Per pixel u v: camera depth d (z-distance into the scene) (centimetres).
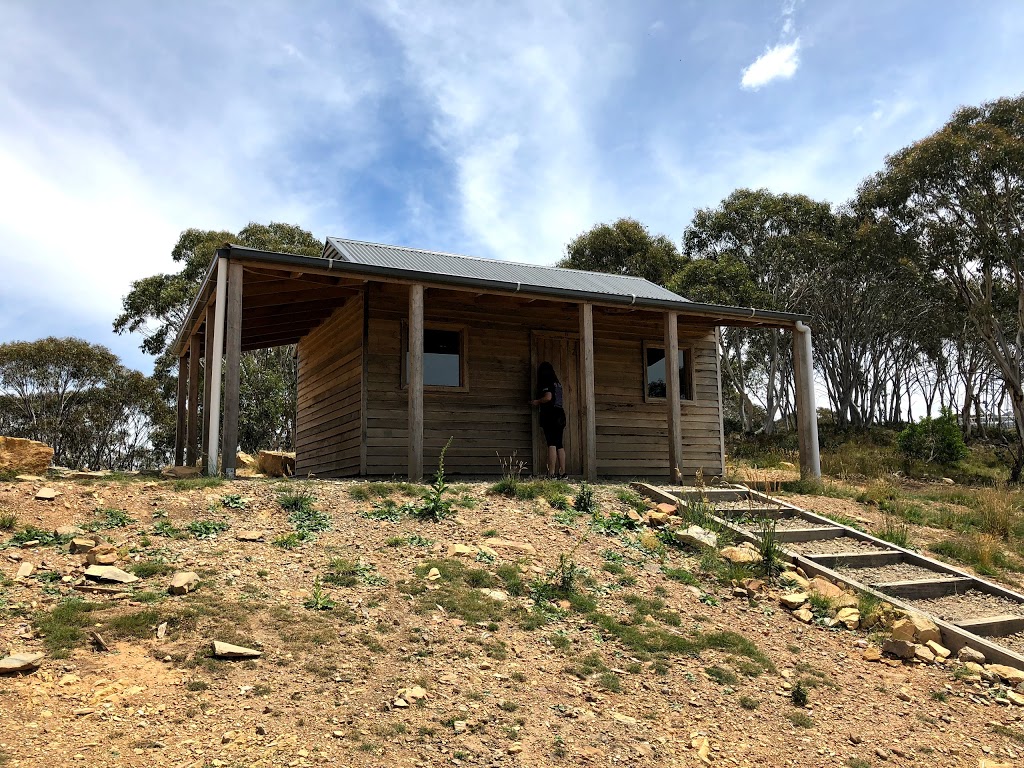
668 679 459
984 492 1340
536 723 383
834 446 3109
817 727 424
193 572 521
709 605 606
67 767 292
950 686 511
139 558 540
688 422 1380
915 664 546
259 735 337
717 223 3422
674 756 370
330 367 1285
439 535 673
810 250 3178
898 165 2798
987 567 817
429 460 1138
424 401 1150
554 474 1104
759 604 627
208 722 342
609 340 1329
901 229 2884
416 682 407
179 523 628
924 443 2722
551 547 684
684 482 1270
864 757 395
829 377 3741
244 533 616
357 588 532
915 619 607
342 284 1081
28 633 409
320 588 523
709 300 3006
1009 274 3038
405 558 606
